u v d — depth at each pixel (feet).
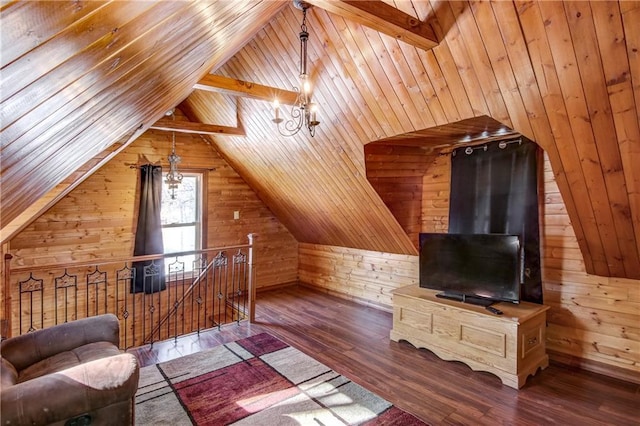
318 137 12.80
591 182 8.49
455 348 10.98
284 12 9.65
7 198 4.60
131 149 16.69
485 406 8.77
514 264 10.32
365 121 11.10
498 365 9.94
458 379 10.04
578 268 10.80
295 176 15.93
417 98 9.40
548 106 7.65
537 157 11.21
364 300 17.92
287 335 13.41
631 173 7.78
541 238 11.48
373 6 6.59
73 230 15.46
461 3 6.97
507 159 11.84
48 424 5.30
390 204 14.08
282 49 10.68
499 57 7.39
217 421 8.13
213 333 13.55
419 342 12.00
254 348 12.12
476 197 12.75
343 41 9.34
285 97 11.18
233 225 19.93
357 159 12.57
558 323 11.23
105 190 16.11
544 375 10.28
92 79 3.28
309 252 21.36
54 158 5.29
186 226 18.74
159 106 9.37
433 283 12.21
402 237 15.06
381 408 8.64
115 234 16.44
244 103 14.02
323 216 17.47
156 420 8.14
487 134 11.38
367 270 17.79
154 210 17.07
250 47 11.42
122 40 2.93
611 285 10.28
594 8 5.90
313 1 6.10
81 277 15.70
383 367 10.76
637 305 9.89
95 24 2.28
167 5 2.96
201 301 19.12
